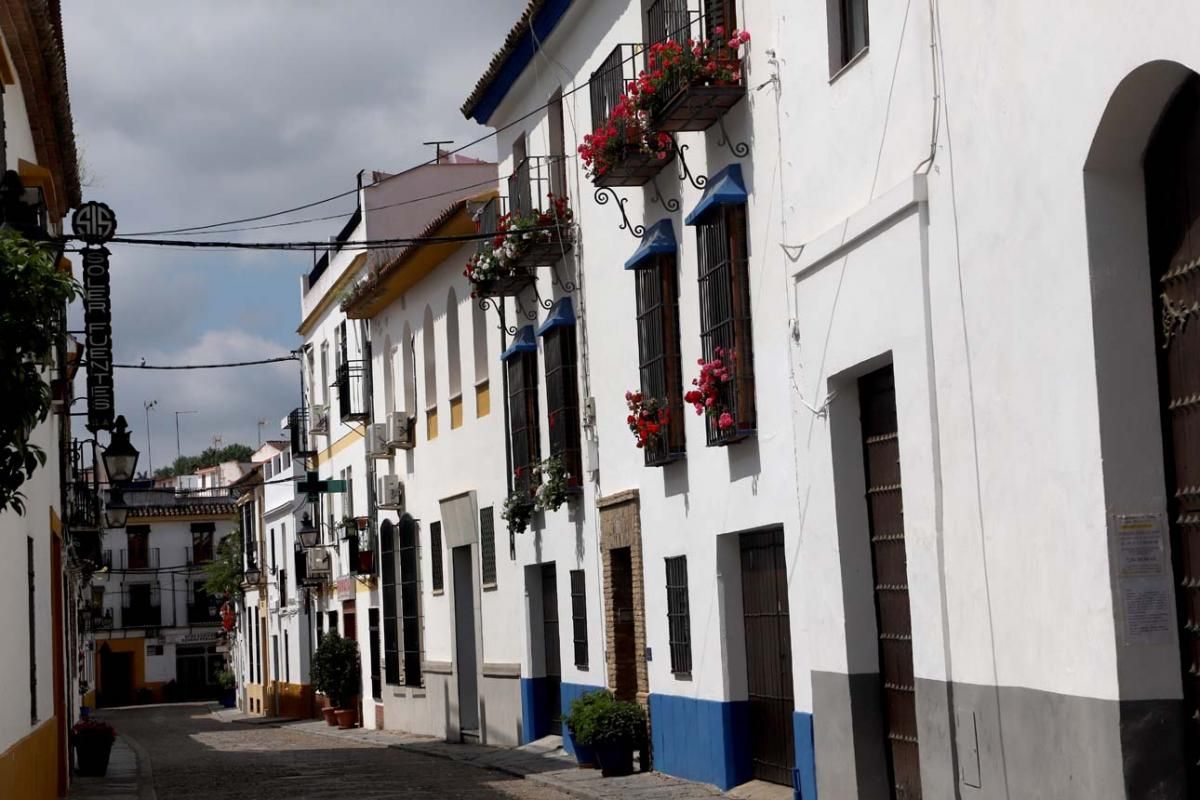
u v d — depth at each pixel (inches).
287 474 1904.5
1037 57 342.3
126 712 2544.3
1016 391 359.3
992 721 376.2
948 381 396.2
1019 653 361.7
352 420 1411.2
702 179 619.2
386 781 813.9
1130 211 326.0
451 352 1123.9
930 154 402.6
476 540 1053.2
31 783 589.6
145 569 2997.0
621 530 748.0
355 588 1489.9
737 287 578.2
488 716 1028.5
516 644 968.3
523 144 918.4
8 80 539.5
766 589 595.2
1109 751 320.2
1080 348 328.5
